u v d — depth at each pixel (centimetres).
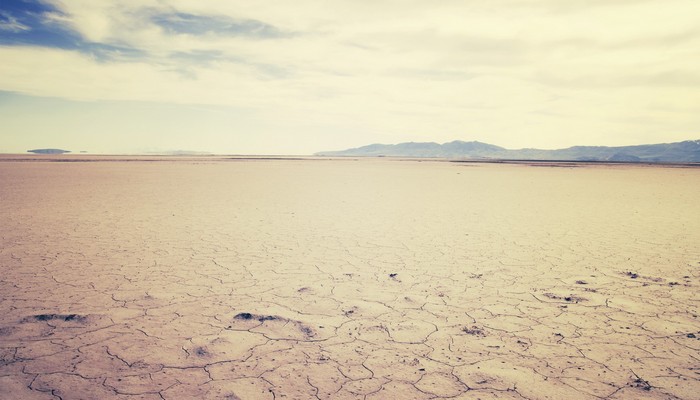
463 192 1756
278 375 273
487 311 395
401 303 416
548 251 655
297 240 727
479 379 269
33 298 414
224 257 599
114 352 302
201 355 300
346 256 615
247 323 361
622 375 275
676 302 417
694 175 3612
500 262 584
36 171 2831
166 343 318
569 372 279
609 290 458
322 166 4975
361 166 5200
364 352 309
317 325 358
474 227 879
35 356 293
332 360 295
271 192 1636
